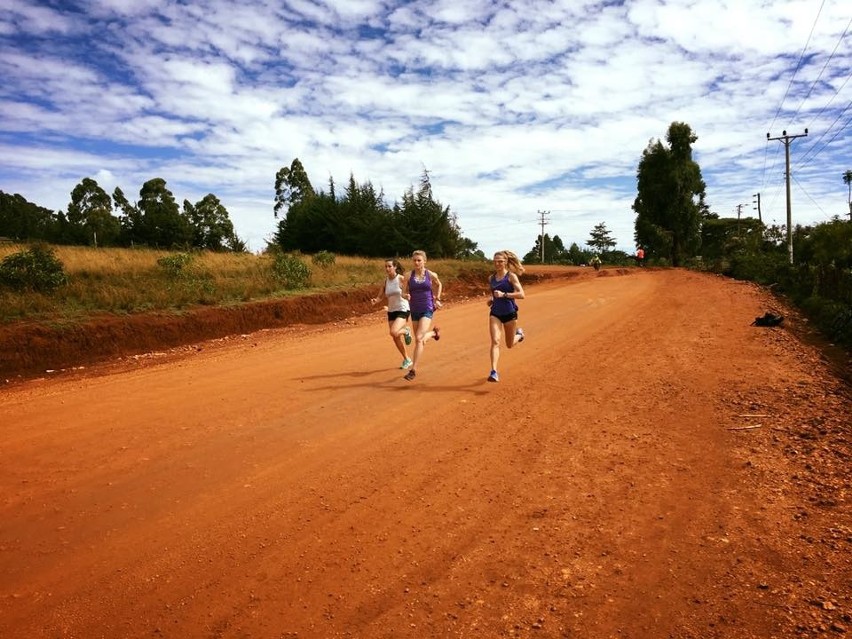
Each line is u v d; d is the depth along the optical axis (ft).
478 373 27.86
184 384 27.09
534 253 311.06
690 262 177.37
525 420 20.42
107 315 41.91
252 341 43.57
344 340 40.19
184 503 14.29
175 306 47.32
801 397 21.57
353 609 10.11
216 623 9.82
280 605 10.28
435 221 139.33
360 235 139.85
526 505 13.93
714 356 29.94
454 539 12.42
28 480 15.76
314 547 12.21
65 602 10.47
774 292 73.36
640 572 10.92
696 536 12.12
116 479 15.74
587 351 32.78
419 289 26.61
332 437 18.94
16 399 26.32
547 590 10.49
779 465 15.47
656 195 176.86
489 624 9.59
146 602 10.43
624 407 21.65
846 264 58.08
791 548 11.41
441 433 19.22
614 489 14.62
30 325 37.09
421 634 9.39
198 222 196.75
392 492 14.82
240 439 18.83
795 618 9.30
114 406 23.20
